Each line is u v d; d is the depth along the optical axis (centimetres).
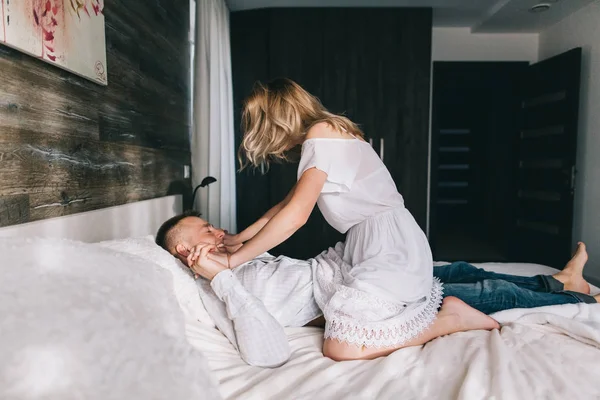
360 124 384
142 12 210
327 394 96
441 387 99
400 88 381
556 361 107
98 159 162
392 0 365
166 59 248
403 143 385
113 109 176
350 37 379
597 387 96
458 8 384
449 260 470
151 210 206
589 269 368
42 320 62
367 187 134
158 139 233
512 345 116
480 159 675
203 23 280
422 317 125
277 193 388
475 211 696
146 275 91
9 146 112
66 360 60
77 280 75
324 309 128
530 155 436
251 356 112
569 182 377
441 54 444
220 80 322
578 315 139
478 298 146
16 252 75
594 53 362
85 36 147
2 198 110
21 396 54
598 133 357
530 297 146
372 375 104
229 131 352
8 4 107
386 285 126
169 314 87
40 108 126
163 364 72
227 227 332
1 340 57
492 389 93
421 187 387
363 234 137
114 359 65
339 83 381
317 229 388
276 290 143
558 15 392
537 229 427
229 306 119
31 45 116
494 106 472
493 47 443
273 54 380
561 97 393
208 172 289
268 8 379
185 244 143
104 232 157
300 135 135
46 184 129
